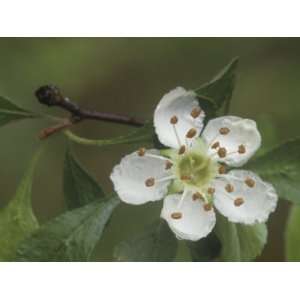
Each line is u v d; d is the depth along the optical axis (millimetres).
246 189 150
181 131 150
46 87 154
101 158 230
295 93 230
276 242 215
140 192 148
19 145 224
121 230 197
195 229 148
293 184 150
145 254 149
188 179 150
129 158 148
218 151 150
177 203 150
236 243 152
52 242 148
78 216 149
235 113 229
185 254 161
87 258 148
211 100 148
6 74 230
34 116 154
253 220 149
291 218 168
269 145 177
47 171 224
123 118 158
